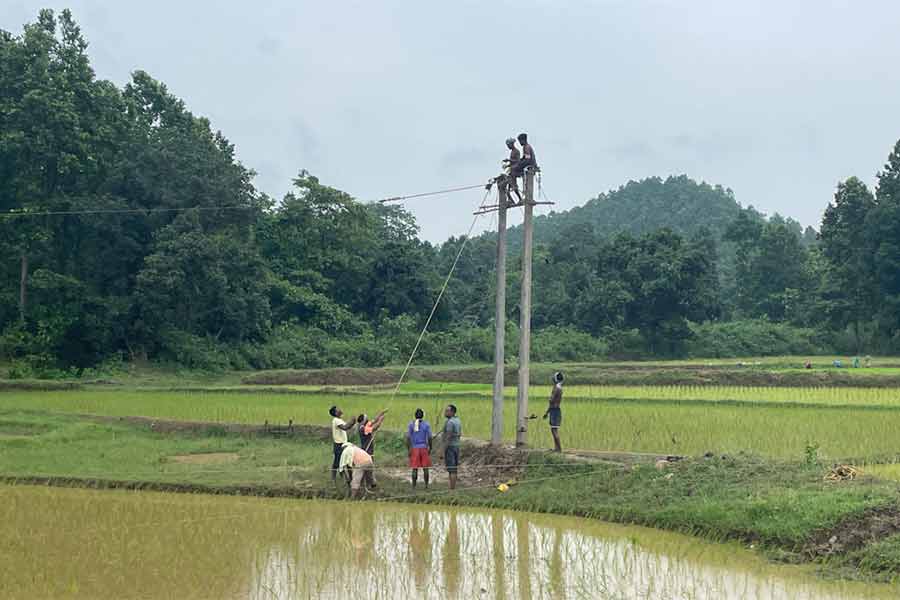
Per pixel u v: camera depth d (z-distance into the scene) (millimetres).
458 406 25531
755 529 10969
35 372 40188
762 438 18188
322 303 55031
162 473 16344
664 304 61281
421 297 59906
